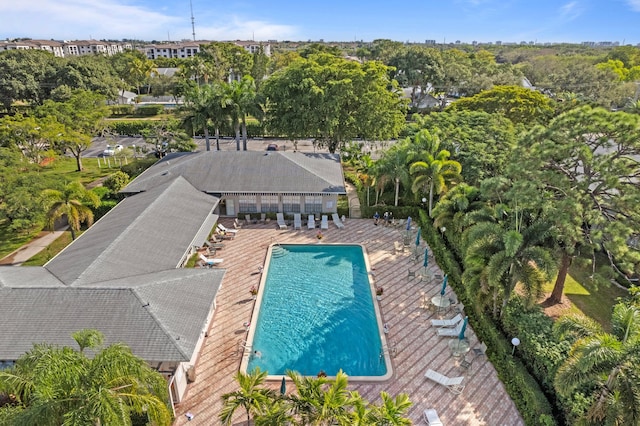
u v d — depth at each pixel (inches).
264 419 628.1
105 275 954.1
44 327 797.2
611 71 3816.4
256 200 1668.3
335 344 1005.8
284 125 2148.1
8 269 990.4
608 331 1018.1
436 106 3885.3
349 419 611.8
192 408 813.2
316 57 2415.1
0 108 3457.2
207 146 2285.9
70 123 2257.6
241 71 4776.1
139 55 4722.0
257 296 1160.8
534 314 947.3
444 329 1026.1
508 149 1547.7
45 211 1344.7
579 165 1071.0
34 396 542.3
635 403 563.5
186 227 1294.3
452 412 809.5
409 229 1520.7
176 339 791.1
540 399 762.2
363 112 2098.9
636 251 965.2
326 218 1620.3
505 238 907.4
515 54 6879.9
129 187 1599.4
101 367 558.3
